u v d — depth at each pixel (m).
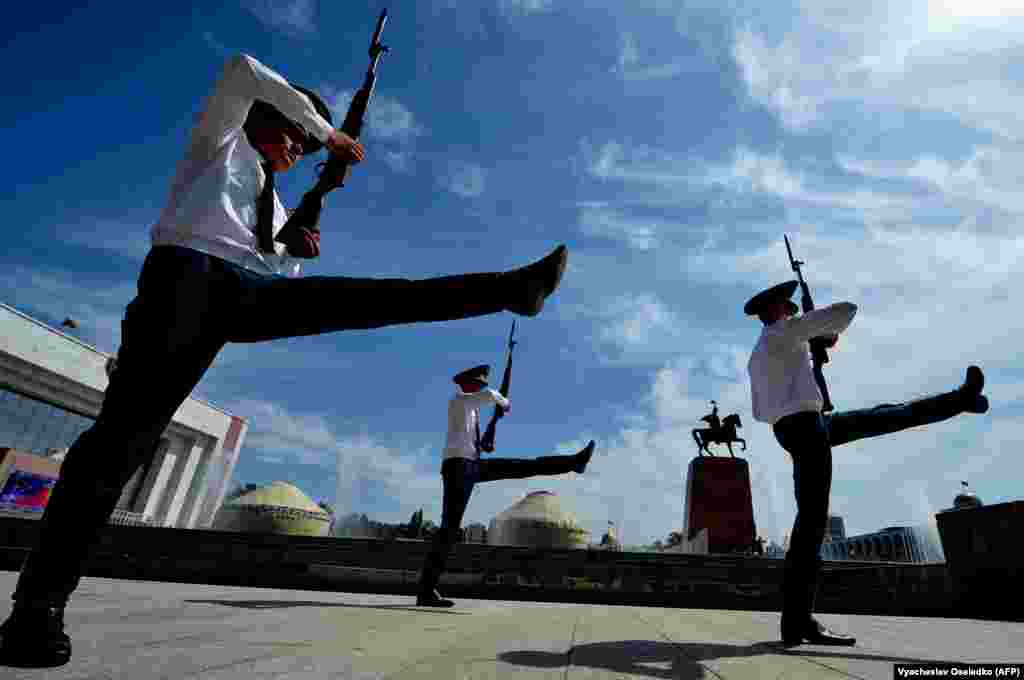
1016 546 6.06
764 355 3.14
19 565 8.59
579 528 26.70
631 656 2.12
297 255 2.09
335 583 8.36
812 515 2.79
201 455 30.36
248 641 2.03
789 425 2.93
